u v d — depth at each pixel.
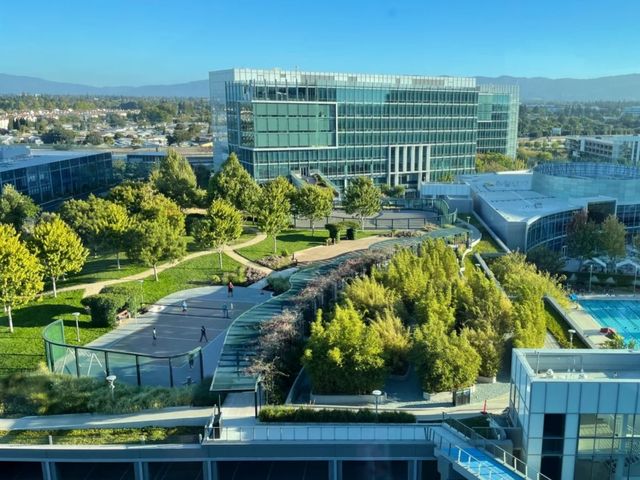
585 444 30.86
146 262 62.25
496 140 179.75
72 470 36.81
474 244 81.44
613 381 29.95
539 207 94.38
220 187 92.06
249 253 74.38
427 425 34.38
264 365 37.56
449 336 43.19
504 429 32.53
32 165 121.44
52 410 38.75
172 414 37.69
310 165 130.88
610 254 83.38
